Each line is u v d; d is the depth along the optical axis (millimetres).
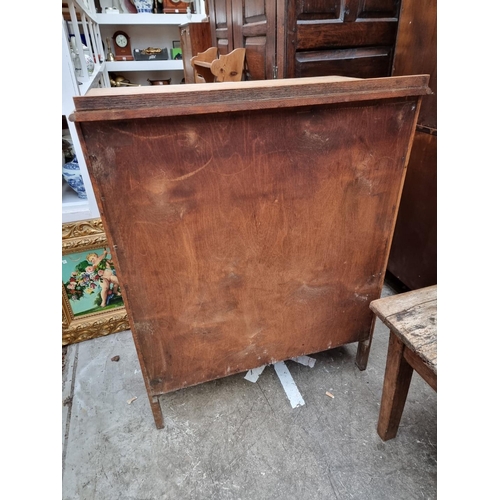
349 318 1184
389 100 859
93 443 1118
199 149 771
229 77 1773
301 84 770
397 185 986
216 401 1247
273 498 970
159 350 1003
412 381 1293
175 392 1281
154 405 1104
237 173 823
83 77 1417
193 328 1002
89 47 1741
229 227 884
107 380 1337
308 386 1294
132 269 862
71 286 1458
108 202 769
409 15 1318
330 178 910
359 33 1385
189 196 814
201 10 3139
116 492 994
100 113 667
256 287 1001
